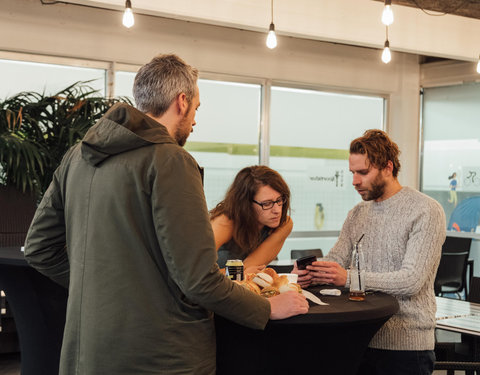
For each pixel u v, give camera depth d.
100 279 1.54
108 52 5.63
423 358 2.07
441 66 7.35
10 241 4.20
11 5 5.19
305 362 1.77
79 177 1.64
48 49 5.36
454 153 7.35
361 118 7.32
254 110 6.60
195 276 1.48
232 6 5.26
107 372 1.52
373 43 5.93
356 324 1.73
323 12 5.66
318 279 2.05
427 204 2.08
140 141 1.54
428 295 2.11
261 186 2.29
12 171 4.27
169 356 1.53
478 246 7.16
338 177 7.19
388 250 2.12
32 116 4.65
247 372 1.75
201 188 1.58
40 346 2.69
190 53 6.07
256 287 1.84
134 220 1.54
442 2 5.88
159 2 4.96
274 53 6.56
